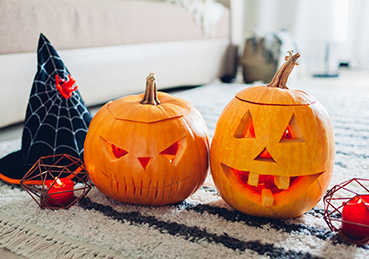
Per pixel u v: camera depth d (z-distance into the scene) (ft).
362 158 3.48
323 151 2.14
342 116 5.03
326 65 9.37
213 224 2.26
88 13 4.86
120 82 5.52
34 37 4.23
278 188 2.14
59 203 2.41
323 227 2.23
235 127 2.21
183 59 6.84
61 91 2.93
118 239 2.07
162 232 2.16
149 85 2.39
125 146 2.23
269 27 9.95
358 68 10.32
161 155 2.24
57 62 3.07
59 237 2.12
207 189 2.83
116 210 2.43
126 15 5.49
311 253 1.95
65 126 2.98
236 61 8.75
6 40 3.93
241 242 2.05
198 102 5.86
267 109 2.13
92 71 5.00
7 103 4.03
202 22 7.30
